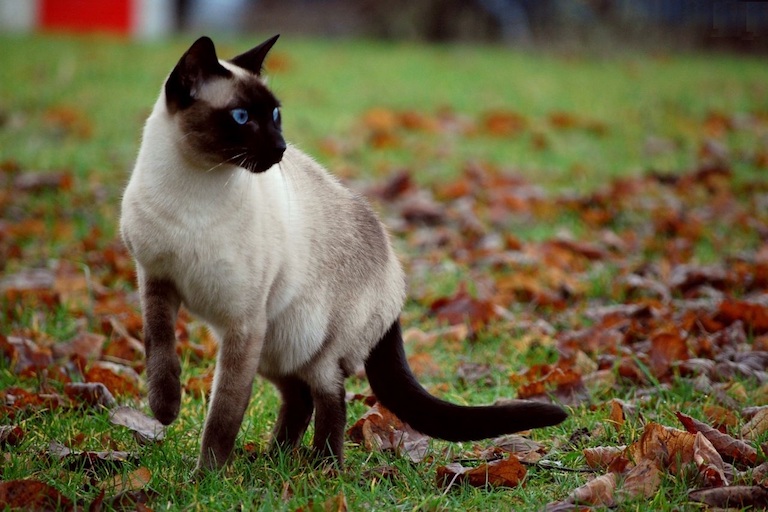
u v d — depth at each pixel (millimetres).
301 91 17422
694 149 13812
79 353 6906
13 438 5449
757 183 11719
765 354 6848
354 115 15680
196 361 7137
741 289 8422
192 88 4887
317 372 5473
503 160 13328
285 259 5180
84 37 23109
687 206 11094
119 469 5160
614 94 17719
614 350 7062
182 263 4922
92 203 10836
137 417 5902
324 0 30391
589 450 5297
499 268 9250
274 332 5391
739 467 5199
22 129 13914
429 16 26625
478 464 5406
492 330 7707
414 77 19250
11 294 7980
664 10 24812
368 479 5188
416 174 12516
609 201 11031
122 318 7605
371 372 5707
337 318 5457
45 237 9750
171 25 29844
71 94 16219
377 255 5684
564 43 24438
